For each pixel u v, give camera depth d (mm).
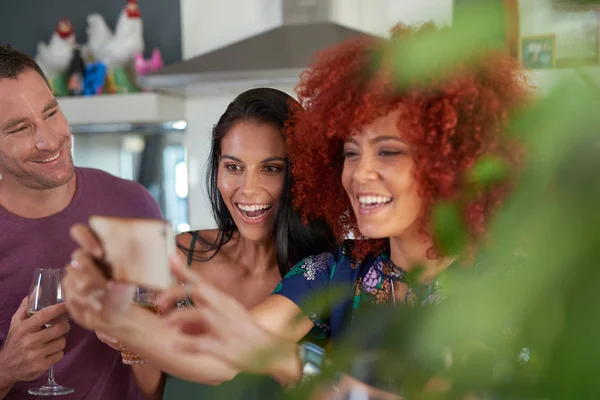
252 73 2943
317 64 928
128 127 3609
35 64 1568
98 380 1542
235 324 429
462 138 611
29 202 1587
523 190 301
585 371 281
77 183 1676
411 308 373
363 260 1060
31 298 1310
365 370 361
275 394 408
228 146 1314
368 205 801
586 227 278
